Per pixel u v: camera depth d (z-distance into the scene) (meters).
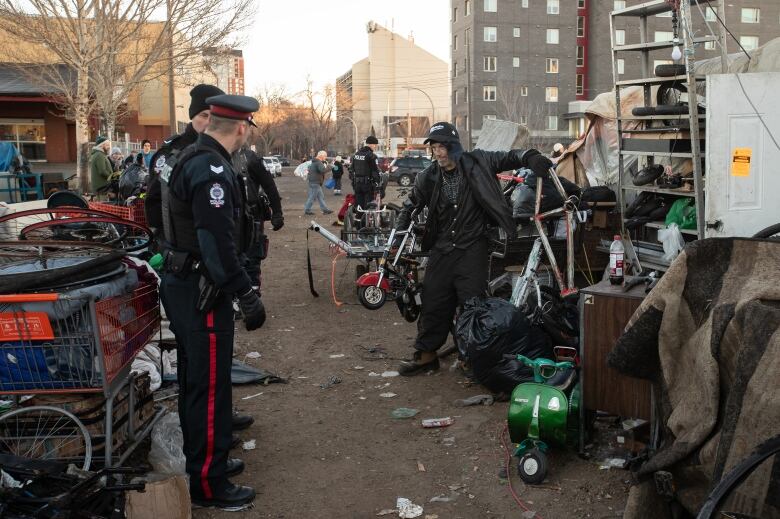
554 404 3.97
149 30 24.36
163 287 3.72
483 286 5.56
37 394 3.47
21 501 2.98
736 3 55.19
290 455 4.43
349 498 3.86
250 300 3.59
